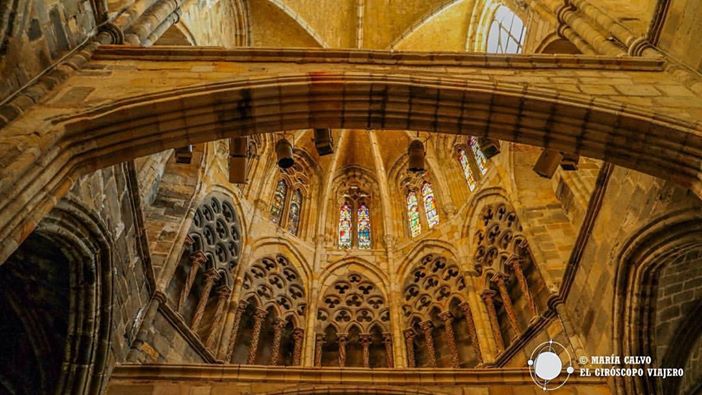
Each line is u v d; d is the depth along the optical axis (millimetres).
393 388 10078
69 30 8516
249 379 9938
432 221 20672
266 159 21250
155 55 8812
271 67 8711
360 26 24125
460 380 10258
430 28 23906
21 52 7082
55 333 9328
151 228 13820
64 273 8758
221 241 16453
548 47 16562
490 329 15180
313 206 22047
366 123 8414
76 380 8938
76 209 8008
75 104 7281
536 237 14633
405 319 17703
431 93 8258
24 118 6770
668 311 9898
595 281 10992
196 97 7645
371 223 22203
